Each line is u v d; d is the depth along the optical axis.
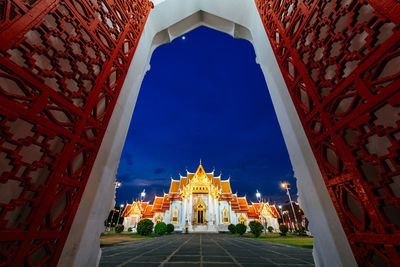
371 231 1.43
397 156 1.24
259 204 38.38
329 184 1.93
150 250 6.95
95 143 2.34
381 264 1.42
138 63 3.95
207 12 5.45
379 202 1.39
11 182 1.37
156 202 37.25
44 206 1.54
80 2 2.32
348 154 1.68
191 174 38.12
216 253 6.27
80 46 2.22
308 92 2.36
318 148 2.16
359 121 1.56
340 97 1.81
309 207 2.28
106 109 2.64
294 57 2.78
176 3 4.97
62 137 1.82
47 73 1.70
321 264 2.03
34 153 1.58
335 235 1.84
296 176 2.64
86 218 2.12
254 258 5.29
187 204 31.50
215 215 30.47
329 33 2.05
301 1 2.70
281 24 3.31
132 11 3.88
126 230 34.91
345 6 1.83
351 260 1.64
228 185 37.97
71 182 1.89
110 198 2.64
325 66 2.07
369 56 1.50
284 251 6.86
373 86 1.47
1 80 1.36
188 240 12.63
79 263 1.94
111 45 2.93
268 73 3.83
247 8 4.83
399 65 1.30
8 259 1.23
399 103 1.24
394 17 1.31
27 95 1.52
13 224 1.37
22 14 1.52
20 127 1.47
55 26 1.91
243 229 21.84
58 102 1.79
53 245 1.66
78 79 2.12
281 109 3.19
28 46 1.56
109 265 4.17
